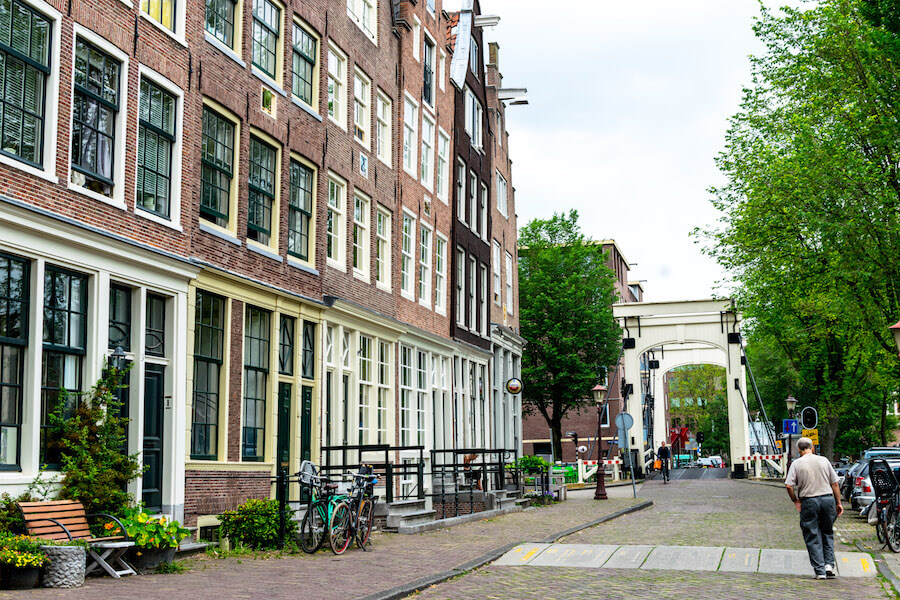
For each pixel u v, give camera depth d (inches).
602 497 1169.4
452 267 1160.8
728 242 1294.3
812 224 1059.9
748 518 862.5
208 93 622.2
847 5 1085.1
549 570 517.7
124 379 535.5
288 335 729.0
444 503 855.7
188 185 594.9
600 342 2009.1
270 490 678.5
